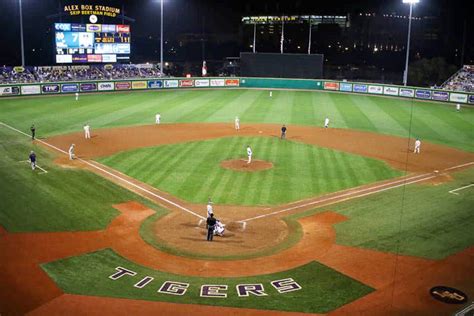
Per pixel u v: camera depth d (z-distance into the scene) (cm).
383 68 12925
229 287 1869
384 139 4597
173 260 2097
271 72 8675
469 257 2130
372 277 1948
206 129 4903
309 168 3541
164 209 2695
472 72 8162
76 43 8025
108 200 2825
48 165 3531
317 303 1755
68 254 2134
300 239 2316
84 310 1686
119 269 2005
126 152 3925
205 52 15838
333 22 14462
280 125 5191
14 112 5722
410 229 2438
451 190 3083
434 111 6384
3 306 1706
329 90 8338
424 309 1723
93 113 5762
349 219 2570
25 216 2558
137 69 9200
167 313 1675
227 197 2895
